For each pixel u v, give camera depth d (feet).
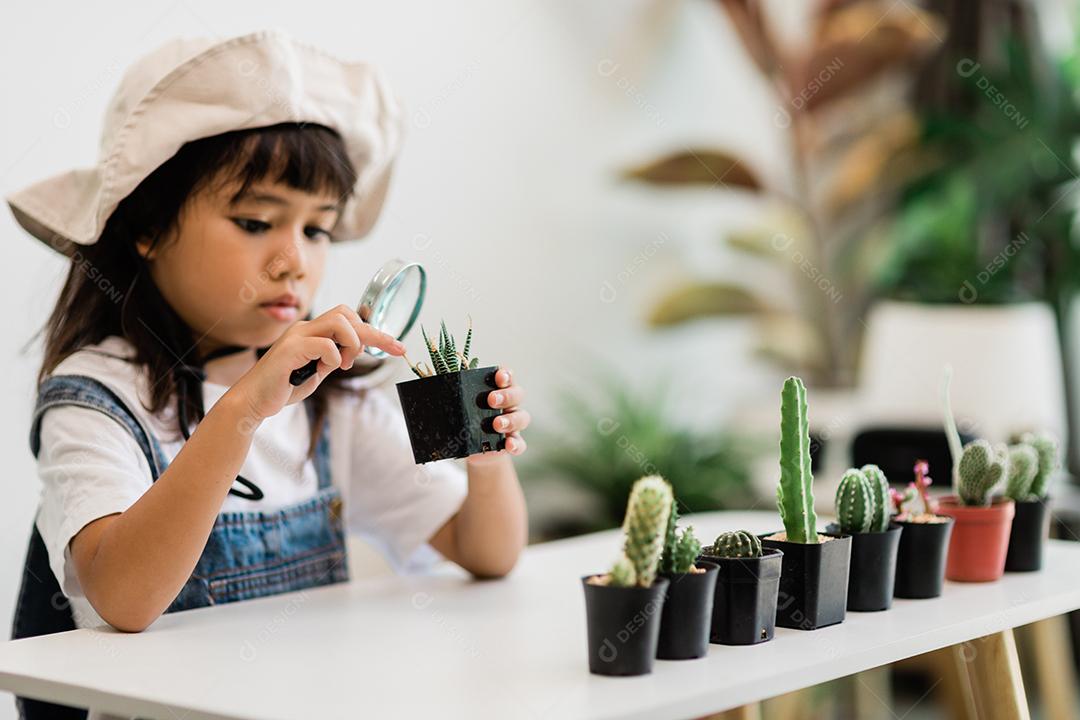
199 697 2.61
